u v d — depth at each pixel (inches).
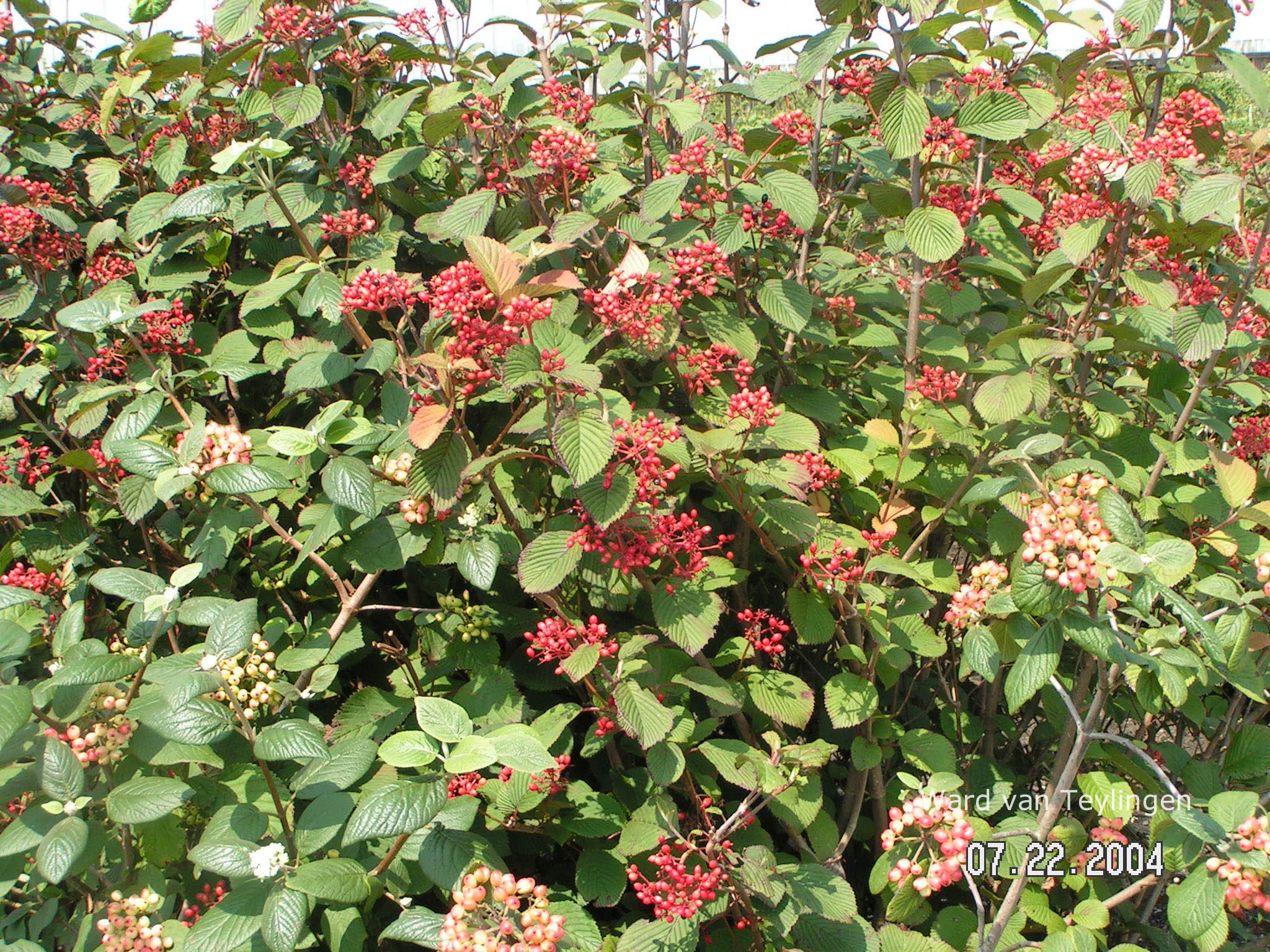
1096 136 106.7
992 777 122.0
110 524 131.0
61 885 89.9
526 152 122.4
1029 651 72.8
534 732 93.7
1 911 84.9
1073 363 135.5
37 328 136.3
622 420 90.3
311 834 73.4
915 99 102.3
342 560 109.7
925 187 121.2
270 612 118.1
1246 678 91.7
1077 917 93.9
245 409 135.1
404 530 95.7
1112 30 111.7
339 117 137.2
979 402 101.5
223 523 94.3
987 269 118.5
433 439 82.0
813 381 124.3
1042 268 107.9
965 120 107.1
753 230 115.0
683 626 93.1
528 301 81.5
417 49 127.3
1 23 141.7
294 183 116.0
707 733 99.1
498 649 106.0
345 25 128.2
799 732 129.5
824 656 134.5
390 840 88.0
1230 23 106.7
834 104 140.7
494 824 95.1
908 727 136.3
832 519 126.2
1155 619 92.5
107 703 76.2
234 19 111.5
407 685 104.9
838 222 156.6
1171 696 69.7
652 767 89.2
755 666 111.1
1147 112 118.5
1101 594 75.4
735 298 126.4
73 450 130.7
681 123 111.4
